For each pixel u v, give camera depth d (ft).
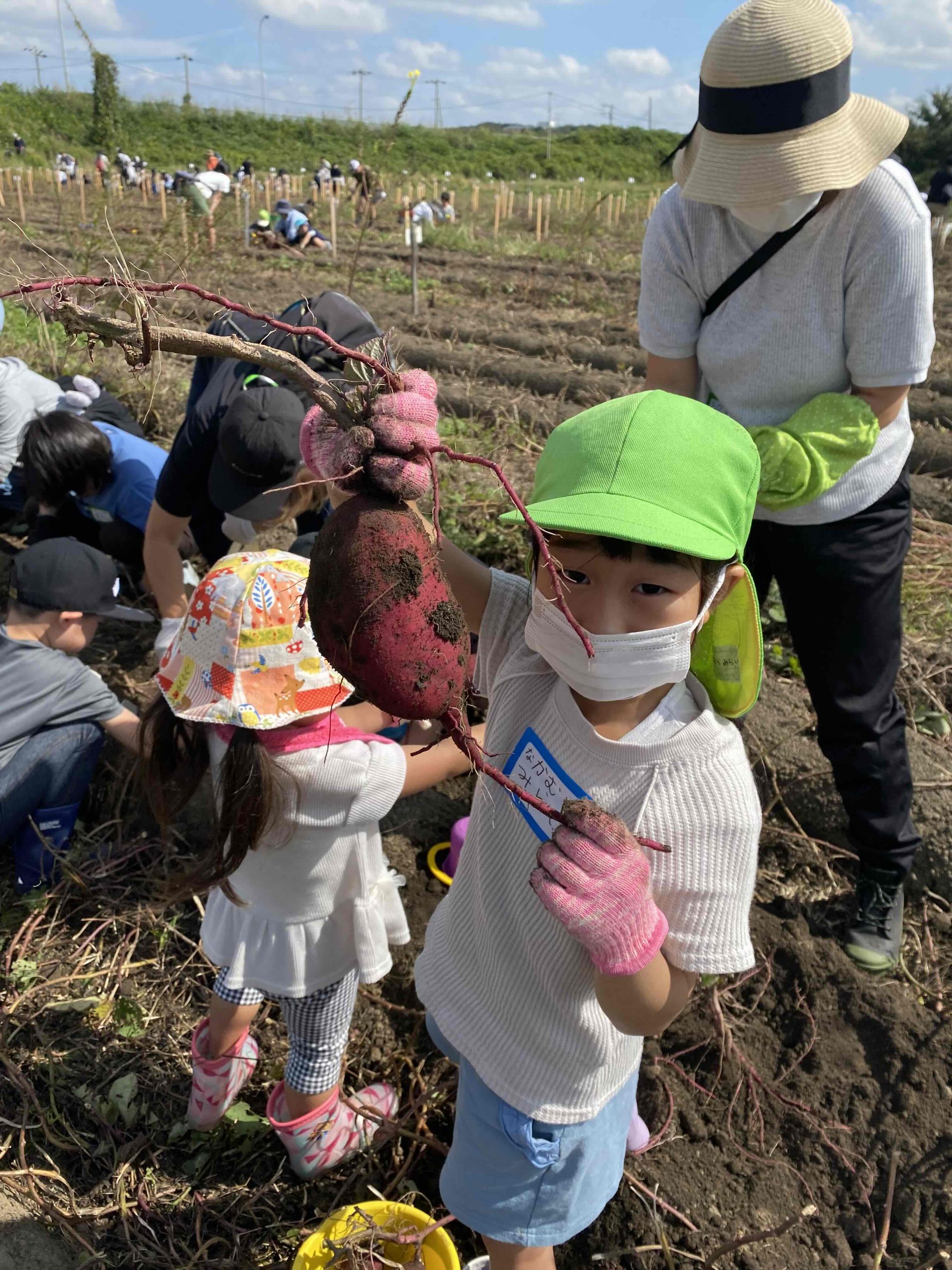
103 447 11.61
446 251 54.39
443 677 3.47
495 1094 4.88
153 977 8.54
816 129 6.00
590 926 3.66
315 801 5.90
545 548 3.29
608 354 27.89
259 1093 7.58
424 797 10.21
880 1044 7.64
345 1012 6.59
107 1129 7.29
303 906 6.19
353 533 3.43
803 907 9.04
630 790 4.23
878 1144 7.09
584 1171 4.99
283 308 31.30
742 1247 6.50
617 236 63.26
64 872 9.14
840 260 6.43
